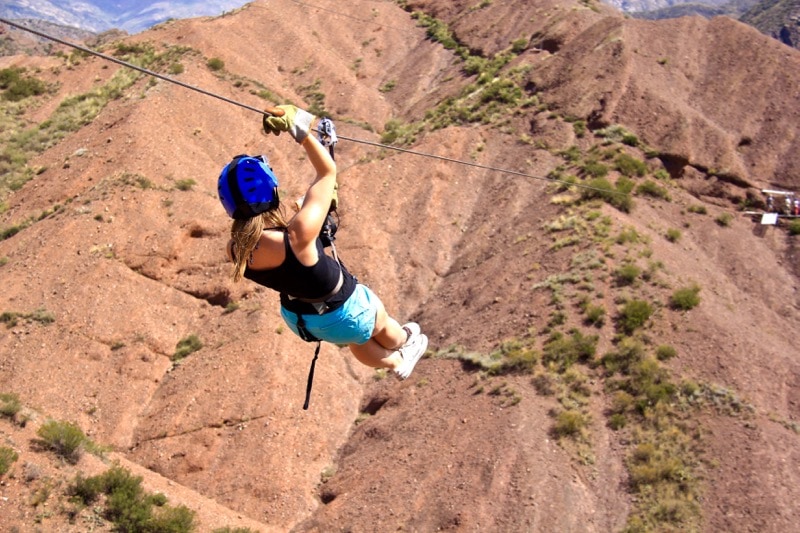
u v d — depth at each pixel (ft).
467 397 116.26
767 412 106.52
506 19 254.47
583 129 183.32
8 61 236.63
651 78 194.39
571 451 102.22
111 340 139.03
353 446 121.80
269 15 273.33
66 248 153.38
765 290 146.20
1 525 82.53
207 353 138.62
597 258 135.74
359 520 102.78
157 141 183.21
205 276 152.97
